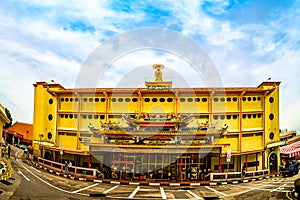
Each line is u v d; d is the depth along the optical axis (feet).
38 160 134.92
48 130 139.33
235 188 101.14
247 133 130.00
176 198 87.40
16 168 117.08
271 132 133.08
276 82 134.21
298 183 86.63
